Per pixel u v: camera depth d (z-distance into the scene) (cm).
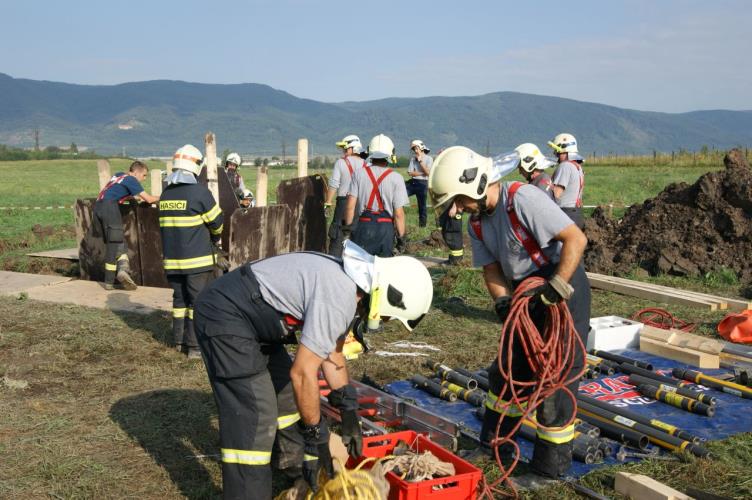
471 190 403
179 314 721
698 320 871
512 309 397
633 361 675
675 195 1241
